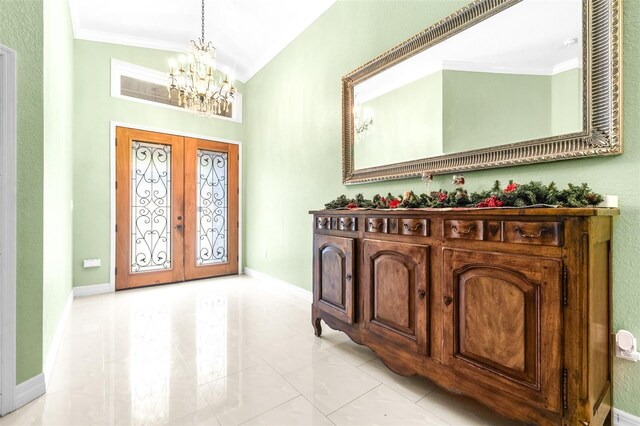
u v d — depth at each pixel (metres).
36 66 1.76
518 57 1.75
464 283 1.47
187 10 3.51
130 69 4.04
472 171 1.97
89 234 3.74
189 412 1.55
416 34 2.26
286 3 3.31
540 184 1.46
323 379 1.87
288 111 3.88
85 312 3.08
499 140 1.82
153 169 4.21
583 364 1.12
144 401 1.64
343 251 2.19
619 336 1.38
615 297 1.40
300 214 3.66
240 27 3.80
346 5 2.97
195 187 4.55
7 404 1.54
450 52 2.06
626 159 1.39
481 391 1.40
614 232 1.41
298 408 1.59
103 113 3.84
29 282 1.69
